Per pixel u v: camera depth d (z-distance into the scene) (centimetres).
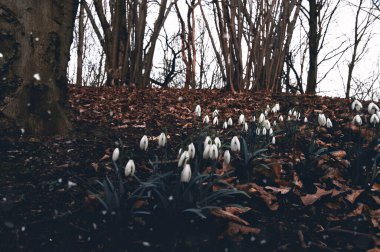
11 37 88
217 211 58
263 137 86
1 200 62
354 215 62
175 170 73
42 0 92
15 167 75
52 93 96
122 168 76
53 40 95
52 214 59
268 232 57
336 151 80
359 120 73
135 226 56
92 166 76
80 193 66
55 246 53
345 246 56
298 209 63
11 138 88
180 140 99
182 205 56
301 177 74
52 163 78
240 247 54
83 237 55
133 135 104
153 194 62
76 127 107
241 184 67
